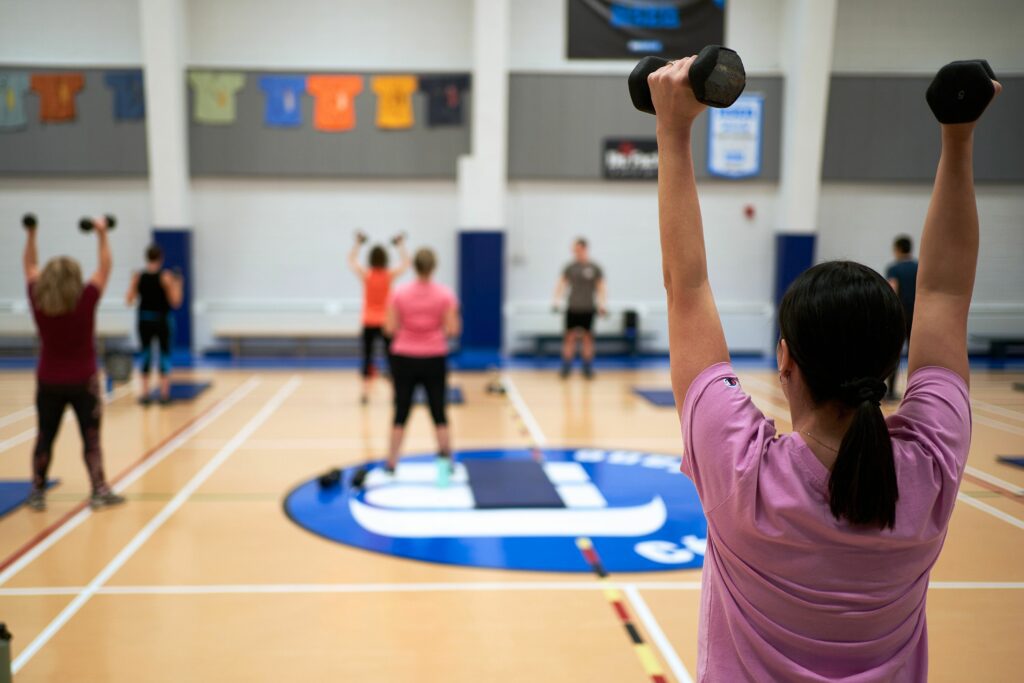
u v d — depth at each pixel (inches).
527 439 333.7
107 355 396.2
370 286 412.8
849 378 49.1
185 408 390.9
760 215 567.8
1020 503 175.0
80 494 254.1
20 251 553.0
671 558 202.7
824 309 49.0
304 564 197.9
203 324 569.3
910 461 48.5
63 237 554.9
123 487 262.1
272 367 525.7
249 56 558.9
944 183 53.6
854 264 51.4
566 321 483.2
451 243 570.3
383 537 217.3
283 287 570.9
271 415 377.1
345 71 550.0
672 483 269.6
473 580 188.5
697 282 53.2
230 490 259.3
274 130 551.5
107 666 147.2
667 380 479.5
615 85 553.6
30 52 549.6
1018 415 171.0
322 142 553.3
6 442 316.8
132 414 377.1
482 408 395.5
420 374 271.0
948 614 165.0
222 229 564.1
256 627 163.6
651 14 548.4
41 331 233.3
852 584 48.1
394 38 563.2
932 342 54.2
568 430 350.0
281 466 288.8
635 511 240.2
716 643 53.4
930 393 52.1
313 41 560.4
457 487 263.1
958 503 185.5
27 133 539.8
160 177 538.9
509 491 255.9
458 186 565.0
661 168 52.9
